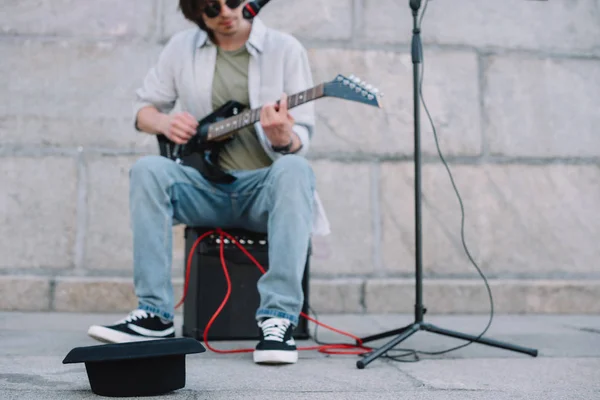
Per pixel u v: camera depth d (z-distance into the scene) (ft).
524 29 11.42
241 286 7.28
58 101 10.77
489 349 6.93
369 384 5.06
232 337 7.23
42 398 4.40
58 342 7.00
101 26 10.90
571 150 11.35
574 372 5.64
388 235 10.95
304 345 7.12
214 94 7.38
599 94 11.48
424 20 11.25
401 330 6.47
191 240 7.37
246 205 6.82
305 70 7.36
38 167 10.66
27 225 10.57
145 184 6.47
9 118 10.71
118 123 10.79
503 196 11.16
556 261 11.17
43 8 10.85
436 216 11.03
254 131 7.32
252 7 7.04
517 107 11.32
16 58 10.78
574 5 11.53
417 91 6.63
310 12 11.10
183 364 4.66
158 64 7.69
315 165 10.93
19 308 10.25
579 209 11.28
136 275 6.50
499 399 4.56
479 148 11.19
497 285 10.77
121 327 6.35
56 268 10.55
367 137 11.03
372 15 11.19
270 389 4.81
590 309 10.85
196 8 7.02
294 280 6.15
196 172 6.85
